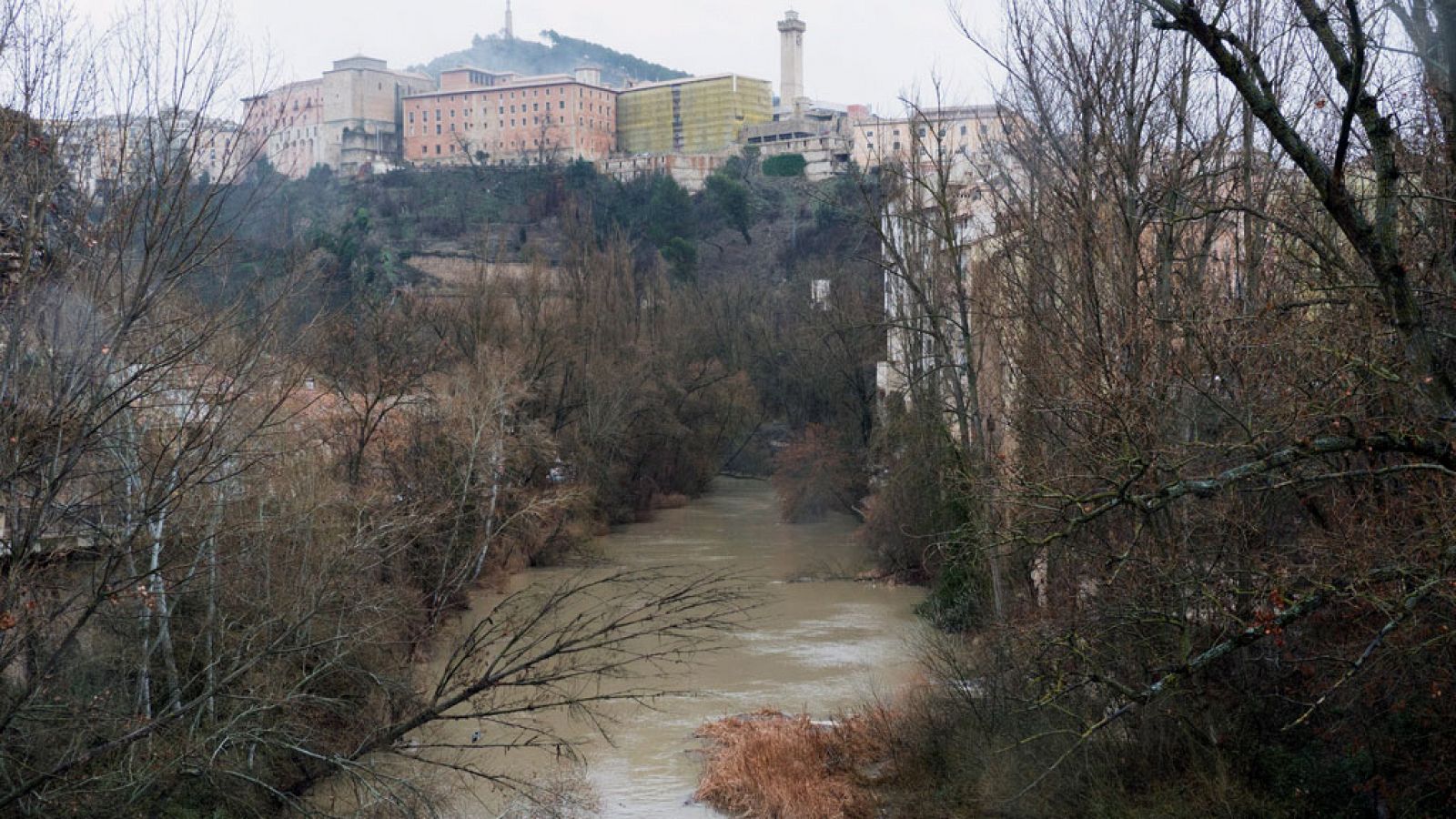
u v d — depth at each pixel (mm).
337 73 160000
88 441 13086
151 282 13016
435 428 33250
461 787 18375
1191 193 17250
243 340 16750
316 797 18016
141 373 12750
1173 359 13820
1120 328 15938
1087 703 16234
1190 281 16078
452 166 139000
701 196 125125
